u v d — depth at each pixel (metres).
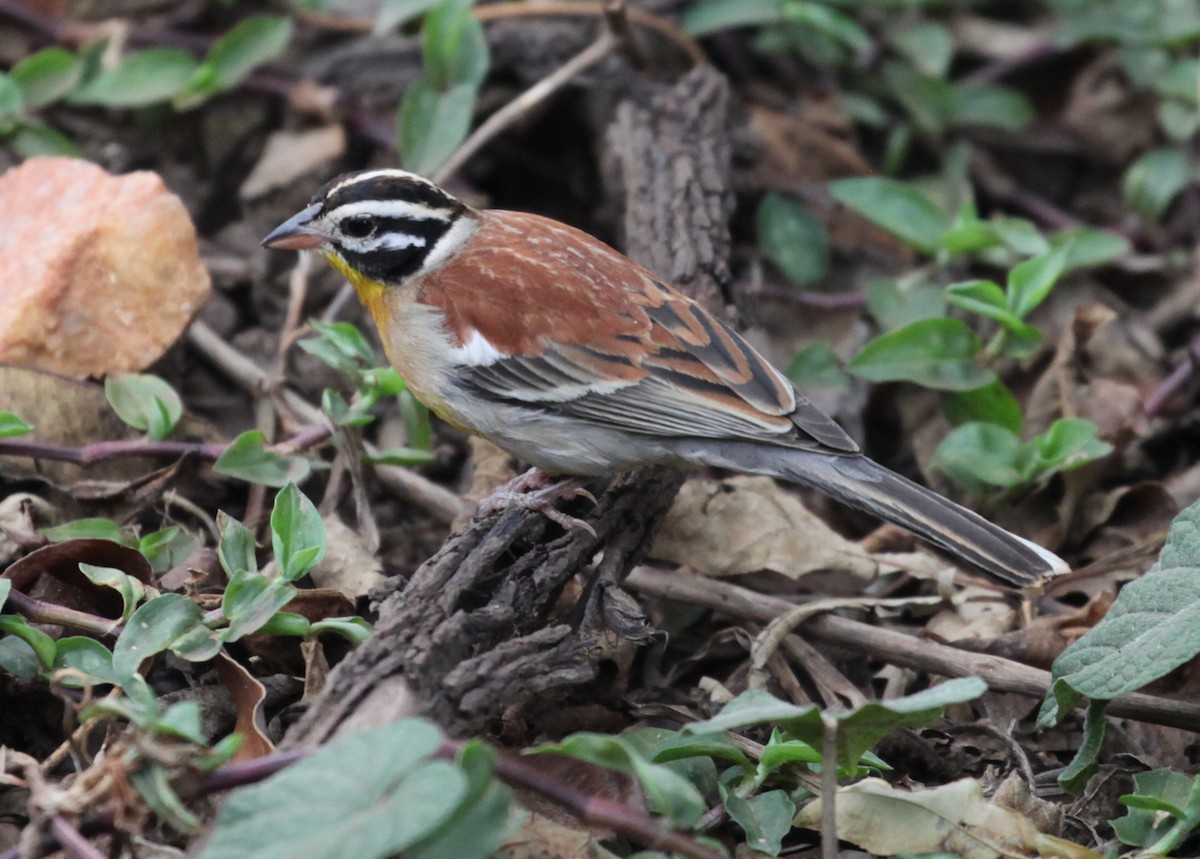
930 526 9.18
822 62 15.49
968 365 11.88
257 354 12.54
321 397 12.28
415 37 14.82
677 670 10.33
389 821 6.36
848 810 8.31
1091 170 15.81
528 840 7.79
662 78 14.08
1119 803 9.05
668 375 9.70
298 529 8.88
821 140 14.87
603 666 9.95
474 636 8.08
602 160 13.86
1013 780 8.73
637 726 9.39
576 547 9.34
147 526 10.82
